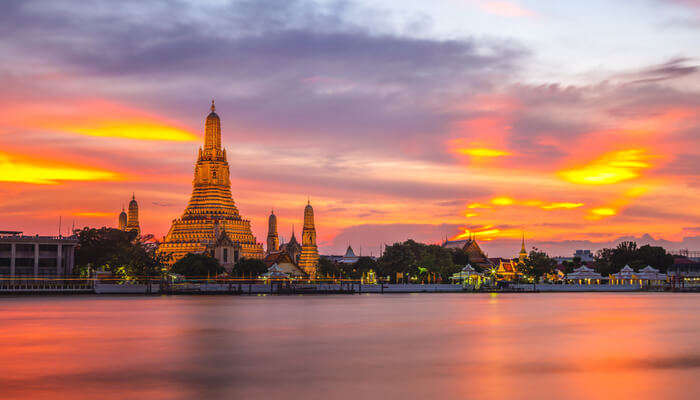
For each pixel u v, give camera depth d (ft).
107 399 204.44
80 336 349.82
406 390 216.13
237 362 266.77
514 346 315.99
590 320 456.45
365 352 294.25
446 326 407.23
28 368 253.85
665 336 359.46
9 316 467.11
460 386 221.25
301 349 303.68
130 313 495.41
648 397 206.49
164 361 269.64
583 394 210.59
